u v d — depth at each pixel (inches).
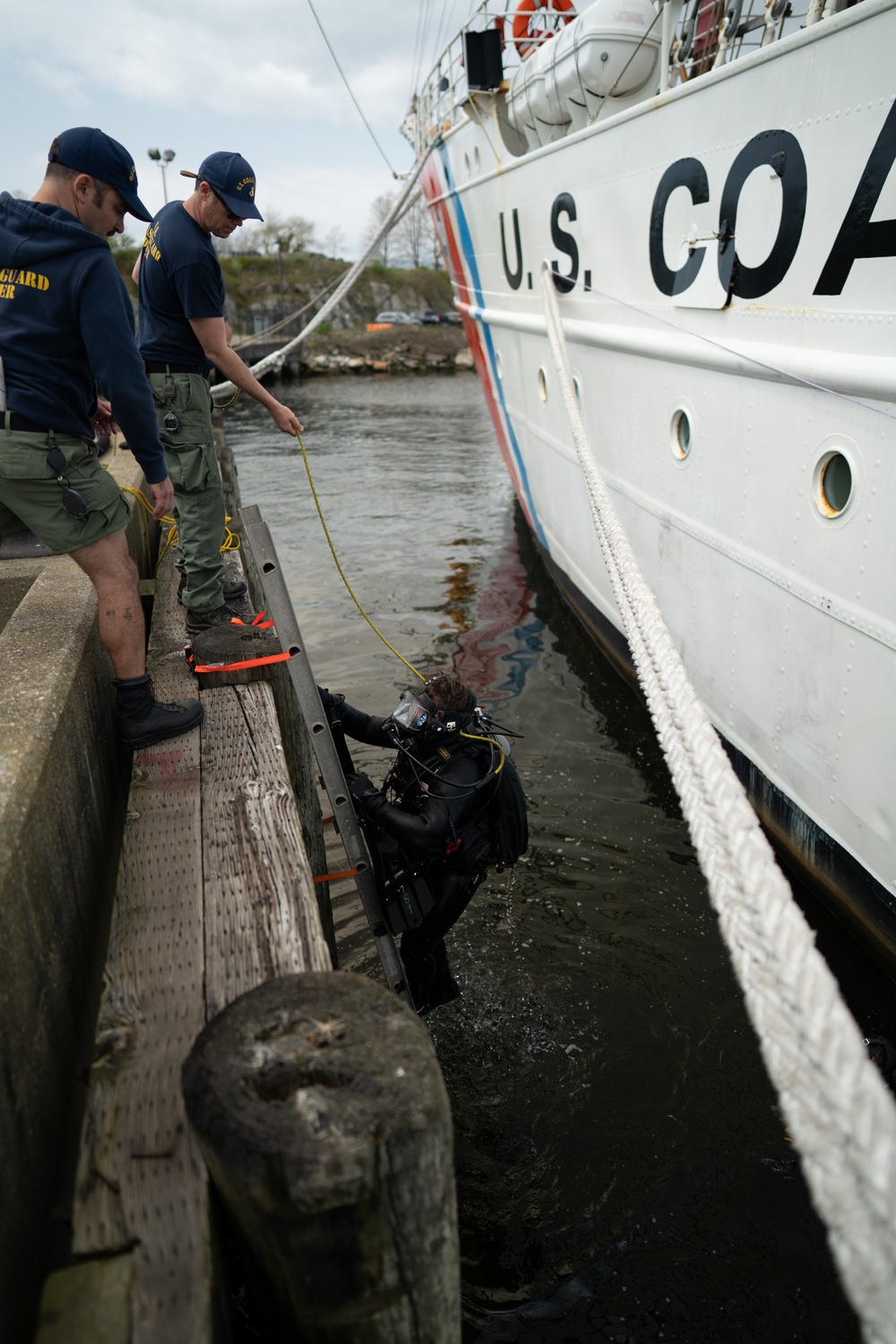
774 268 148.4
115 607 98.3
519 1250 108.3
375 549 449.4
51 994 67.2
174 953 72.8
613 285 211.9
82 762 90.1
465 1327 99.1
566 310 245.8
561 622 331.6
